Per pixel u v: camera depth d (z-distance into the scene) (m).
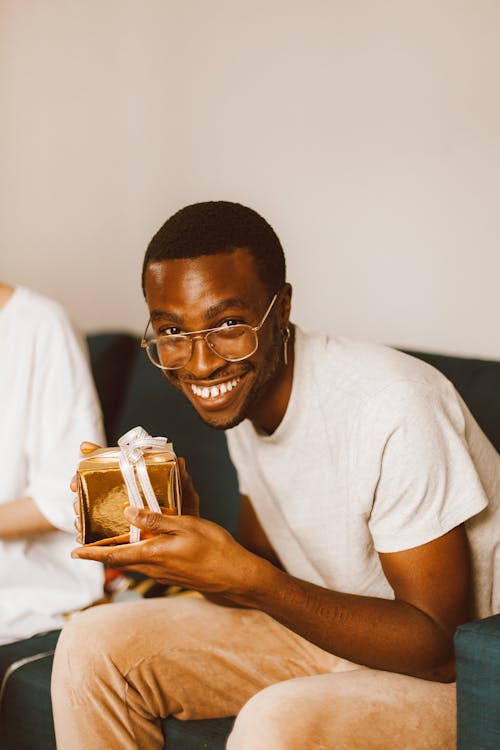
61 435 1.77
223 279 1.19
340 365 1.29
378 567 1.30
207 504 1.96
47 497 1.72
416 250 2.09
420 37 2.02
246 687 1.38
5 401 1.78
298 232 2.28
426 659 1.16
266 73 2.29
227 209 1.24
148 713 1.35
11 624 1.72
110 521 1.13
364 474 1.21
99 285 2.78
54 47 2.78
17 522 1.72
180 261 1.20
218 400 1.24
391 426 1.19
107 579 1.94
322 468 1.30
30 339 1.80
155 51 2.52
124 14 2.58
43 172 2.88
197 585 1.15
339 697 1.15
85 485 1.12
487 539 1.27
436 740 1.15
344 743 1.11
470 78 1.96
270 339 1.25
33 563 1.77
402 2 2.04
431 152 2.03
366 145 2.13
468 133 1.97
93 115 2.71
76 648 1.32
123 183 2.66
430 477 1.17
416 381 1.23
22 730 1.49
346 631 1.15
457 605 1.18
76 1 2.70
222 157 2.41
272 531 1.45
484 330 2.00
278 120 2.28
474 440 1.28
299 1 2.21
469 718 1.06
